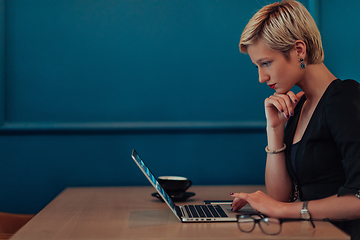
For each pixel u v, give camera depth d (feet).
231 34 6.29
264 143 6.25
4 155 5.98
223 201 4.28
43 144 6.05
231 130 6.19
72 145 6.09
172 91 6.21
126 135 6.16
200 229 2.87
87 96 6.12
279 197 4.14
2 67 5.93
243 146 6.25
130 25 6.20
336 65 6.26
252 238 2.56
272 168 4.16
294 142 3.95
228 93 6.25
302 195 3.72
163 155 6.18
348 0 6.23
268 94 6.28
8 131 5.92
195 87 6.23
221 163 6.23
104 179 6.12
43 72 6.06
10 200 5.98
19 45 6.04
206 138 6.23
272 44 3.38
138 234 2.73
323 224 2.91
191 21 6.25
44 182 6.04
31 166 6.02
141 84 6.19
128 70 6.18
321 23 6.26
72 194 5.00
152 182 3.11
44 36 6.08
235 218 3.15
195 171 6.22
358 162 2.92
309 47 3.50
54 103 6.07
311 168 3.51
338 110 3.22
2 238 4.19
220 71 6.26
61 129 5.98
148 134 6.17
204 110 6.23
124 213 3.63
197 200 4.51
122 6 6.20
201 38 6.26
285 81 3.55
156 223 3.12
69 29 6.12
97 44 6.15
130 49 6.19
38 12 6.07
